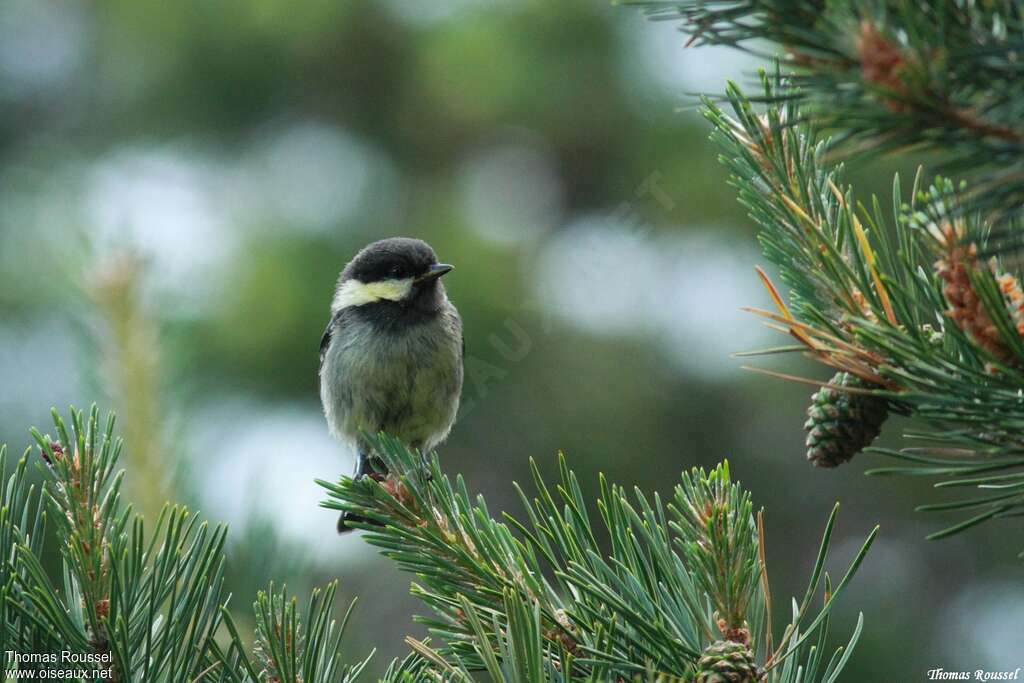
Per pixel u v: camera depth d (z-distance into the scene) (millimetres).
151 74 13930
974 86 3445
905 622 12922
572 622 4590
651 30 13117
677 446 12789
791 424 12891
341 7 13398
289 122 14070
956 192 3990
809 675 4250
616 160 13484
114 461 4672
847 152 3545
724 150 5094
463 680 4211
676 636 4395
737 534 4309
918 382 4199
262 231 12430
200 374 11117
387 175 13578
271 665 4551
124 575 4484
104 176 13570
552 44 13164
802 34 3457
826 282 4812
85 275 7523
